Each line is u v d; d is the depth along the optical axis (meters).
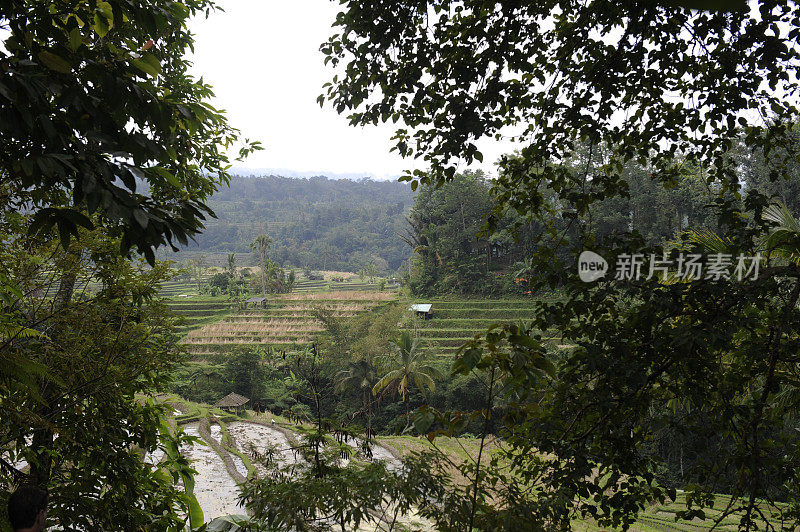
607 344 2.64
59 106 2.01
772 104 2.84
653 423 2.62
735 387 2.67
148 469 4.86
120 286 4.60
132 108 2.30
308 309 55.06
